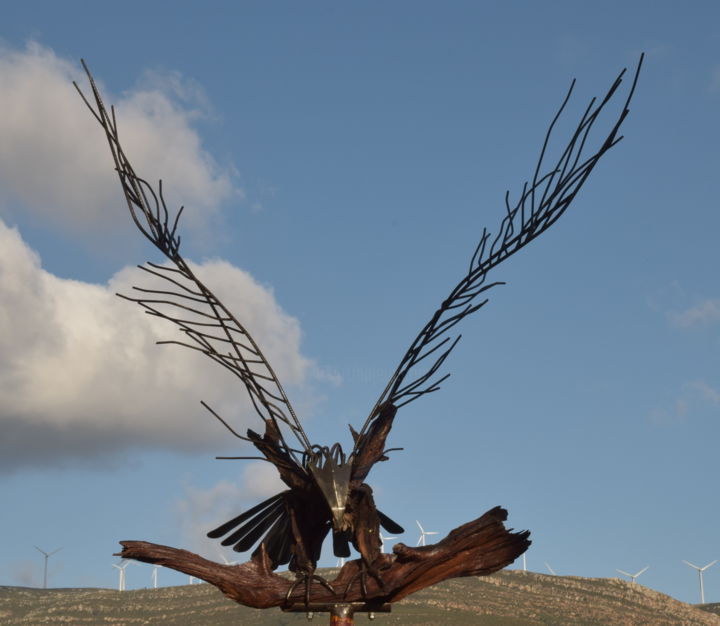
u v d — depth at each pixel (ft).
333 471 36.45
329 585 36.24
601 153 37.50
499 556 37.27
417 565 36.45
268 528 39.58
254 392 38.19
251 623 338.75
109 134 38.63
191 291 39.11
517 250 39.58
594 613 366.43
